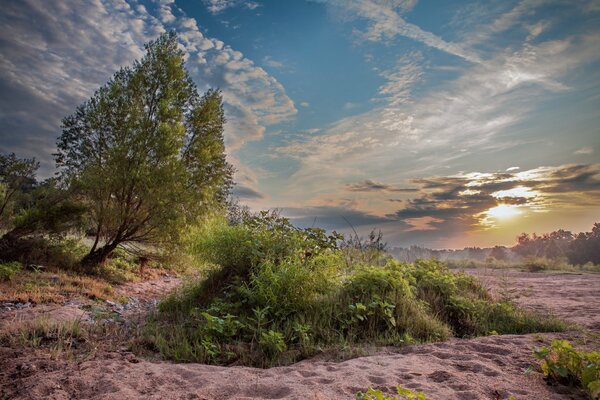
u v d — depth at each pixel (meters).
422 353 4.99
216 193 15.62
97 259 13.84
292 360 4.97
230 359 4.95
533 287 13.52
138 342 5.46
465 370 4.13
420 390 3.45
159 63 14.84
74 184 13.50
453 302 7.64
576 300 10.44
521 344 5.26
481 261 28.38
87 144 14.04
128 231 14.32
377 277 7.09
